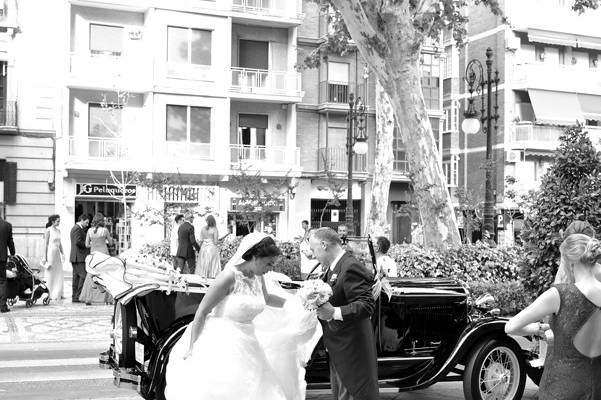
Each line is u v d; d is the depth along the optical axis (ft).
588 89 132.36
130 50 106.22
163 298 22.43
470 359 24.06
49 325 43.62
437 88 129.59
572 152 28.09
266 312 20.03
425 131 50.44
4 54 96.17
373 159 123.44
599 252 14.17
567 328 14.01
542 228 28.32
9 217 96.02
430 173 50.62
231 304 18.35
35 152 97.35
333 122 121.39
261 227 95.66
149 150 104.53
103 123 104.88
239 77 111.75
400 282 26.68
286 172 112.57
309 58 77.97
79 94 103.50
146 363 22.22
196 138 107.65
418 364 24.95
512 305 37.78
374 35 48.52
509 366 24.86
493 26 131.03
